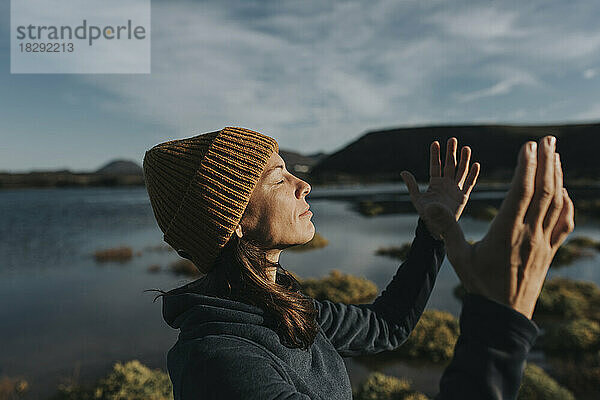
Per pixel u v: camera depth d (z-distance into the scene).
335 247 31.72
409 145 161.00
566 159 124.06
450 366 0.62
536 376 8.63
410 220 50.44
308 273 23.19
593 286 17.89
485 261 0.58
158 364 11.45
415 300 1.34
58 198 111.88
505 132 145.50
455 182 1.23
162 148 1.06
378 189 126.38
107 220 56.22
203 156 0.97
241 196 0.94
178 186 0.99
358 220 50.66
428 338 11.30
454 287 18.39
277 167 1.01
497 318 0.57
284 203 0.97
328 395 0.96
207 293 0.99
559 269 23.72
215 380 0.74
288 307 0.92
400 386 8.81
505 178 119.25
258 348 0.83
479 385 0.56
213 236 0.95
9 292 20.48
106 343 13.21
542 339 12.09
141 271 24.42
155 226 48.31
